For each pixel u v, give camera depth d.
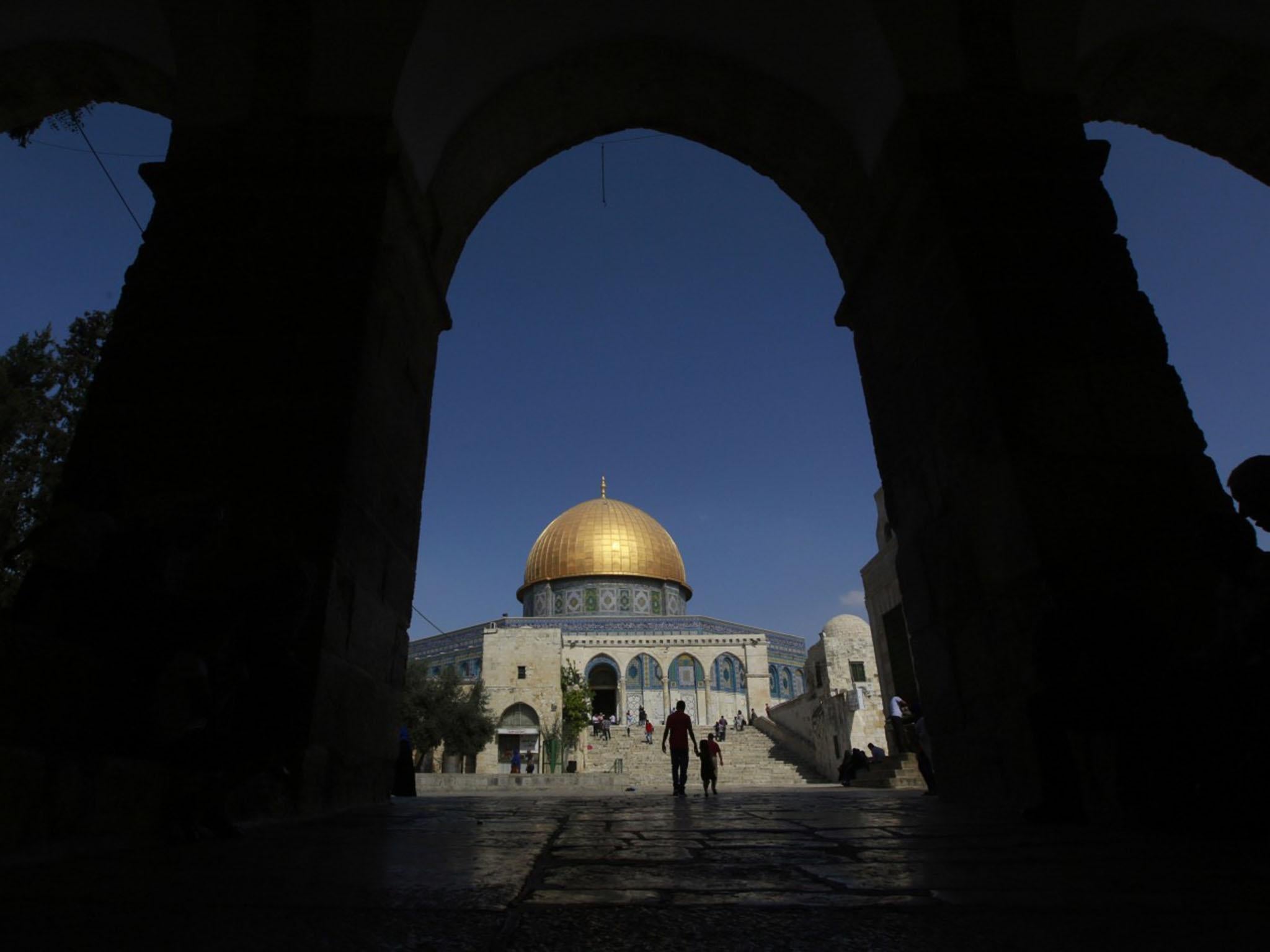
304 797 4.64
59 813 2.85
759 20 8.24
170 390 5.98
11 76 8.57
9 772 2.61
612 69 9.00
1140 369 5.83
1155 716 3.82
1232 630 3.45
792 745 31.05
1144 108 9.11
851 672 25.28
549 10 8.06
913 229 7.16
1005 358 5.87
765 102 8.99
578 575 50.88
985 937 1.60
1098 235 6.54
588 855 2.90
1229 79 8.66
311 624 5.05
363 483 6.06
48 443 18.05
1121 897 2.02
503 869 2.55
